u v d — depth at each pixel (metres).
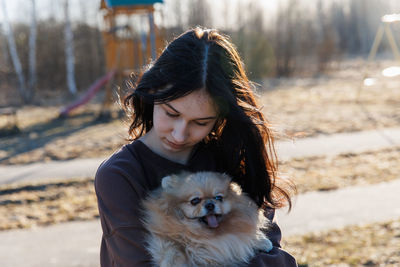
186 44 1.90
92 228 7.47
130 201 1.91
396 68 19.88
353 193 8.76
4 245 6.82
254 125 2.15
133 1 18.44
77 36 39.62
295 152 12.12
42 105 27.56
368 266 5.69
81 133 16.39
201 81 1.83
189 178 2.06
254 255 2.05
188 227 1.96
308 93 26.88
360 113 18.41
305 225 7.16
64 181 10.09
